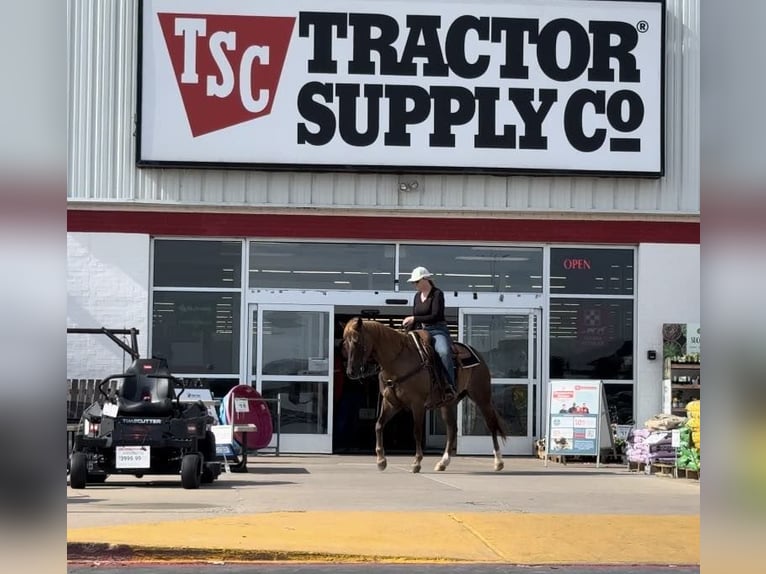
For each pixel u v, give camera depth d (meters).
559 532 10.16
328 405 19.77
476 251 20.09
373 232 19.84
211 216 19.70
